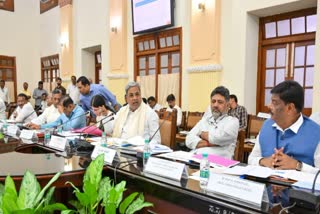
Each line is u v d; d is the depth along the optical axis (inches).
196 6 189.6
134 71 248.1
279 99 56.7
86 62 309.6
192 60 195.5
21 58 383.2
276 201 36.6
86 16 296.2
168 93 220.1
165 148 70.9
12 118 200.7
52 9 357.1
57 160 61.4
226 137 82.4
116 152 60.1
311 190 38.6
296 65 163.0
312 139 56.8
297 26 160.6
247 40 169.6
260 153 64.6
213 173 43.2
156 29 220.8
